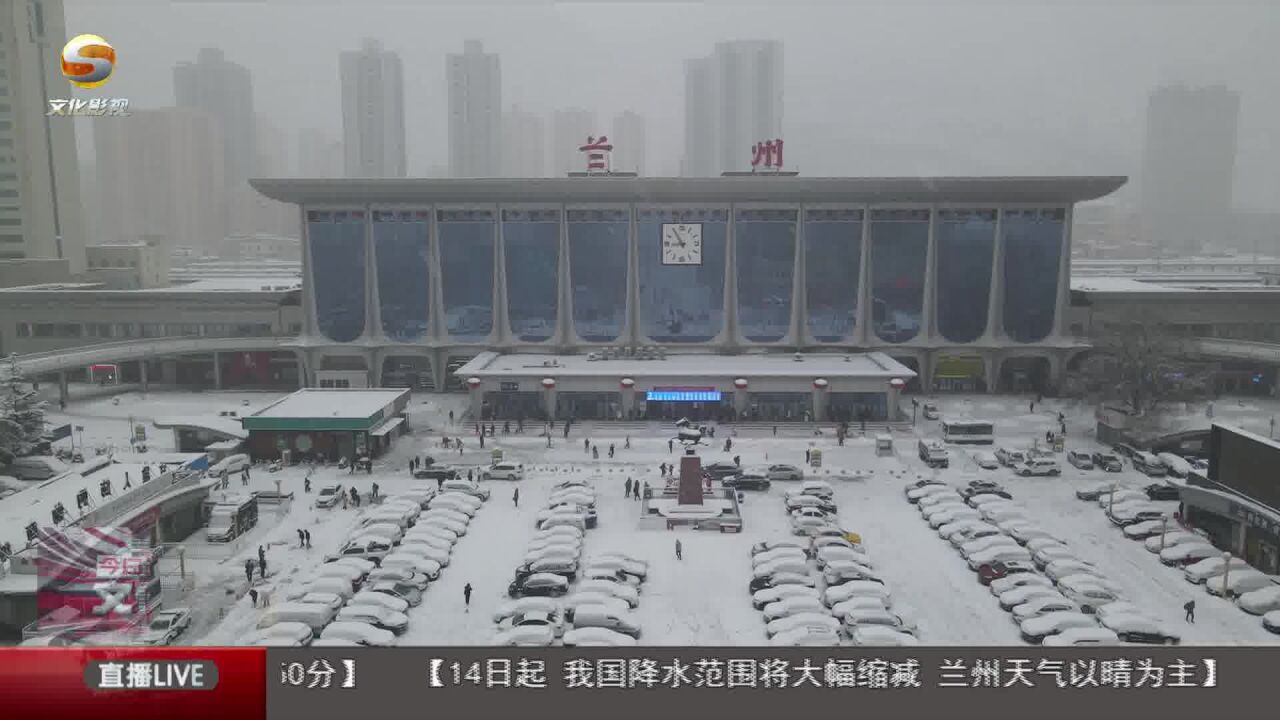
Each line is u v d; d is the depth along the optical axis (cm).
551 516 7450
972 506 8031
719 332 13150
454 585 6334
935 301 13062
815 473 9012
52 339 13938
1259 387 12644
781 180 12581
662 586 6316
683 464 7875
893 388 11231
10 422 9169
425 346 13212
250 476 9062
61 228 16362
